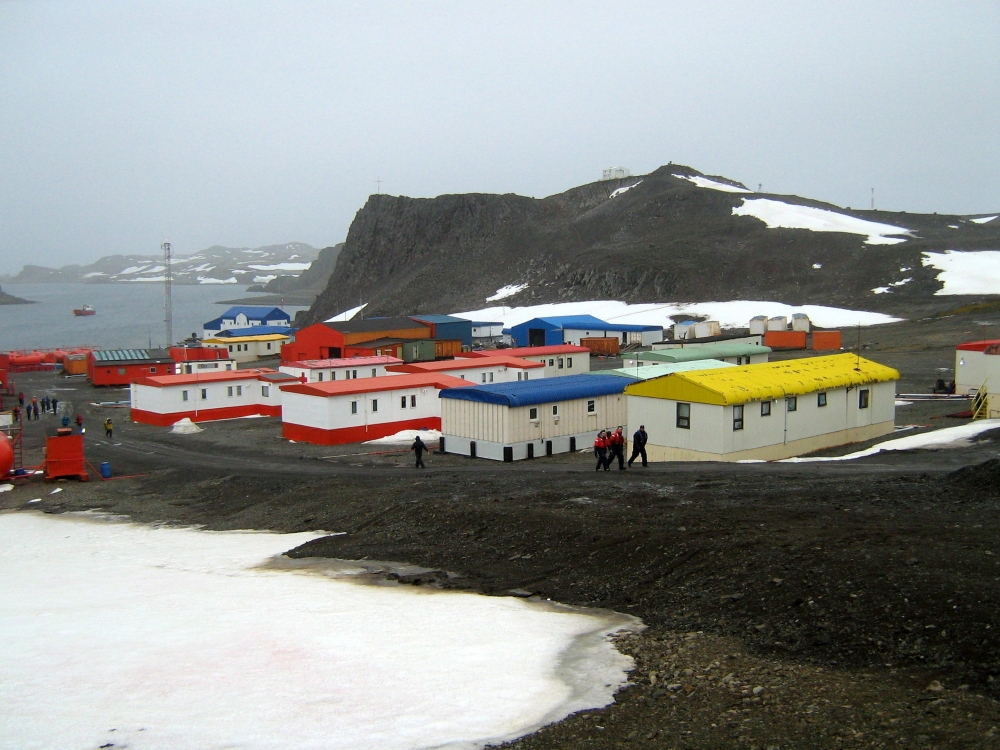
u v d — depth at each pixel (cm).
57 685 1488
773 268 16475
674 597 1845
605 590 1972
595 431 4872
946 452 3534
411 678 1464
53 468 4556
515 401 4456
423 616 1855
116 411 7431
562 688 1404
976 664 1334
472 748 1193
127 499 4097
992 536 1902
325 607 1970
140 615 1986
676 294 16112
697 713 1278
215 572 2520
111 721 1316
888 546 1870
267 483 3994
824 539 1983
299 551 2719
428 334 10844
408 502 3070
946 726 1160
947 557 1744
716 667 1450
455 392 4716
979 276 14475
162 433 6091
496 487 3228
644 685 1405
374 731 1253
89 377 9694
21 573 2703
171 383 6512
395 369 6850
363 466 4422
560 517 2530
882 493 2517
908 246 16238
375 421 5488
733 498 2636
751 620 1647
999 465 2508
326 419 5291
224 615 1933
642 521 2391
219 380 6744
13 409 6962
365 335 10256
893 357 8312
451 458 4631
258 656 1609
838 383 4284
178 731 1269
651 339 11275
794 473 3131
